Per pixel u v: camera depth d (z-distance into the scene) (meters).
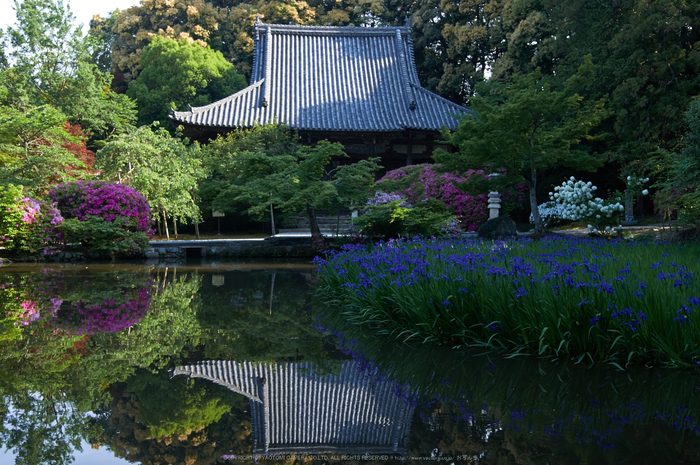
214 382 3.03
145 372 3.20
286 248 12.30
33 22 24.80
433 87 32.28
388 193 12.80
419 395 2.87
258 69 25.47
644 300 3.48
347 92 24.75
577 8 18.06
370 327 4.74
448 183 15.62
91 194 12.10
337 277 6.20
